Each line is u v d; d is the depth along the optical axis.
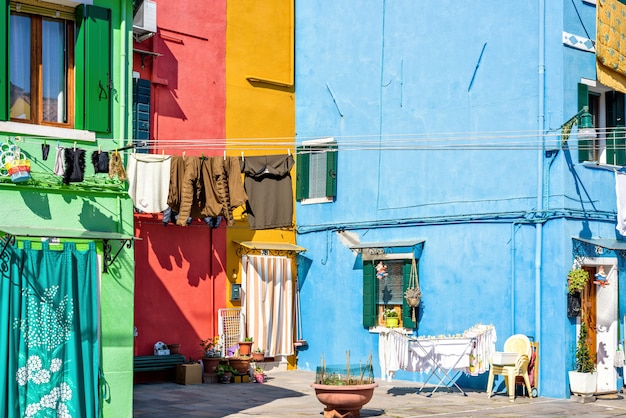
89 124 11.35
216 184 13.91
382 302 18.09
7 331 10.33
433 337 15.40
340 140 19.20
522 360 14.92
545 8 15.68
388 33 18.45
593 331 16.22
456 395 15.39
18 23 11.16
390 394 15.49
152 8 16.77
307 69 20.02
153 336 17.02
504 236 16.06
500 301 16.02
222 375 17.00
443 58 17.38
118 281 11.45
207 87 18.36
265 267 18.92
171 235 17.48
